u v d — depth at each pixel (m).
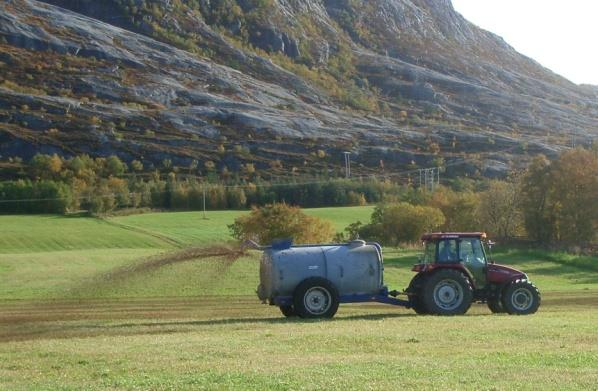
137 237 79.88
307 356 13.66
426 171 129.38
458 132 182.50
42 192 99.12
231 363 12.95
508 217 74.69
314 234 60.72
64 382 11.87
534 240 72.12
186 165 144.00
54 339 17.36
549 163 72.44
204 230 86.44
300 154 157.38
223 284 35.38
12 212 98.62
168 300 31.47
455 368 12.20
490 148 169.12
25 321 22.80
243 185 114.88
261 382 11.30
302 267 21.62
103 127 156.00
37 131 149.00
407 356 13.60
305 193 113.94
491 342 15.16
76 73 191.88
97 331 19.17
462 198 77.38
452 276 22.20
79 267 48.88
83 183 110.31
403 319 19.95
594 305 28.88
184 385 11.25
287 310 22.81
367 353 14.02
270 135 167.75
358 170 148.75
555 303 30.02
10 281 40.75
